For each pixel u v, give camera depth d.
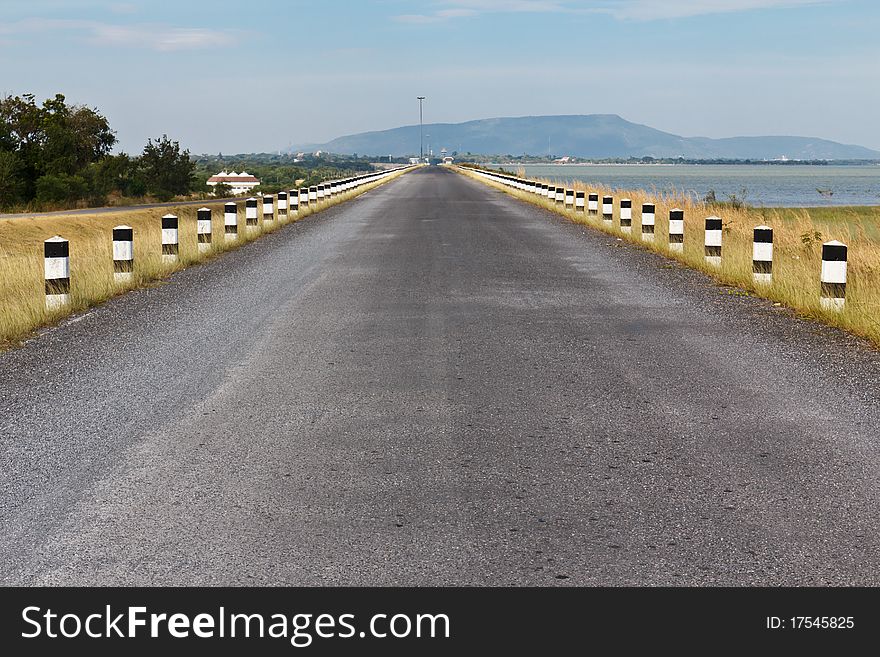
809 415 6.70
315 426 6.46
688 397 7.21
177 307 11.74
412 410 6.86
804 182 184.25
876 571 4.17
